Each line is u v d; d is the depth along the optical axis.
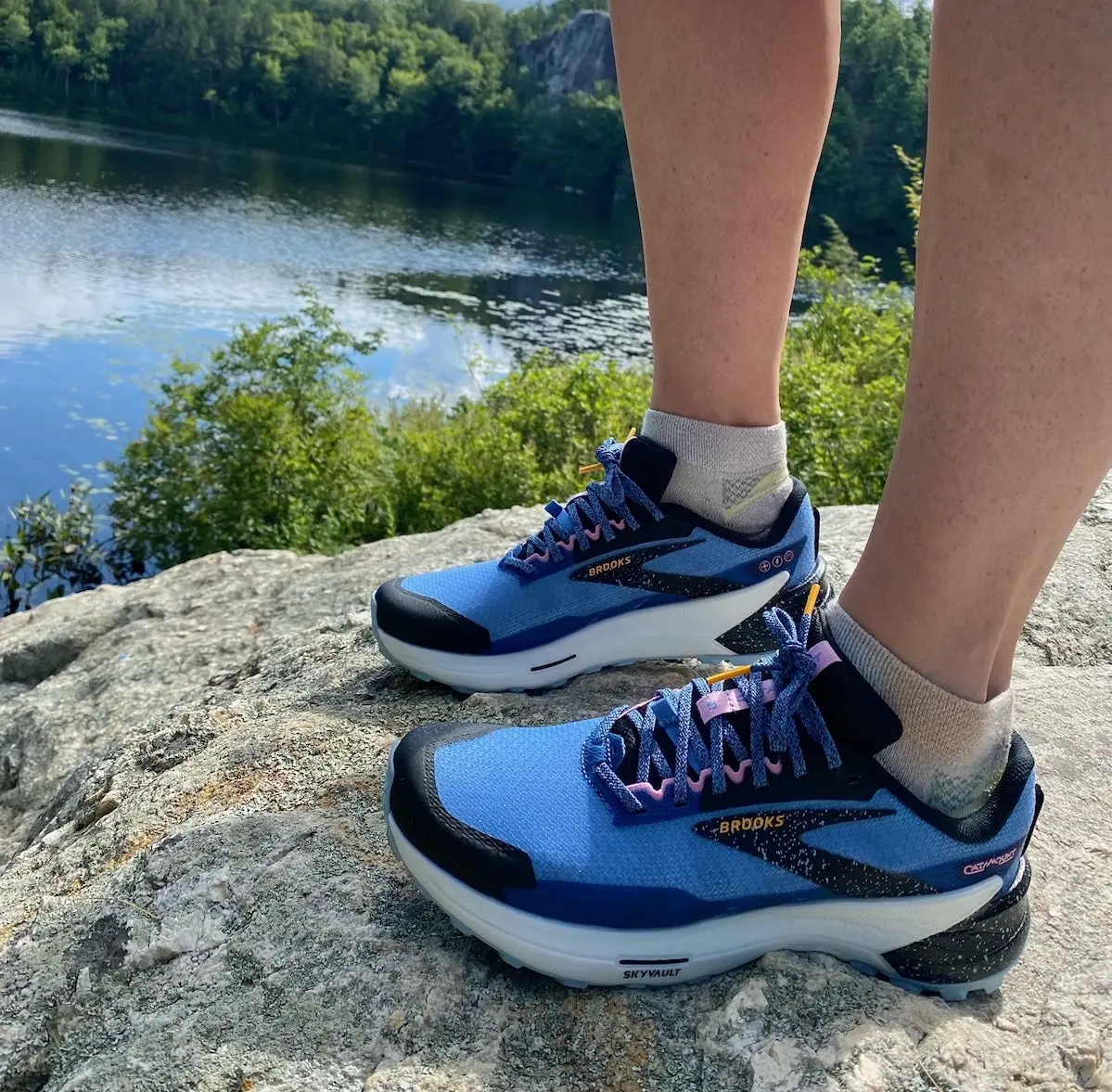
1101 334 0.74
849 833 0.92
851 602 0.93
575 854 0.92
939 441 0.82
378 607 1.40
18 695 2.28
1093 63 0.68
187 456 6.20
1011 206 0.73
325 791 1.26
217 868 1.14
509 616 1.35
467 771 0.98
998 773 0.94
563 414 6.17
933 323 0.81
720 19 1.08
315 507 5.89
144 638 2.21
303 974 1.00
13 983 1.07
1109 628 1.75
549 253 26.12
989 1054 0.90
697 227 1.18
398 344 13.87
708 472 1.31
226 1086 0.90
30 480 8.05
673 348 1.27
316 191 33.09
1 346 11.77
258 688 1.66
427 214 31.48
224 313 15.01
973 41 0.73
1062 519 0.82
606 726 1.01
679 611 1.36
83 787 1.57
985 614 0.86
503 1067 0.90
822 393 5.22
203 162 35.94
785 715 0.92
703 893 0.92
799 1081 0.87
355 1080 0.89
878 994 0.95
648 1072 0.89
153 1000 1.00
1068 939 1.06
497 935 0.93
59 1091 0.93
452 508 5.56
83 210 23.02
